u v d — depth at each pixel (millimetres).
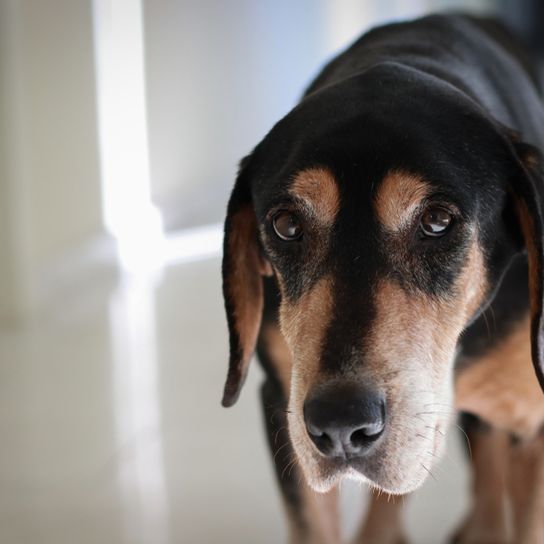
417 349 736
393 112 781
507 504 1098
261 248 838
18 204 1728
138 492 1162
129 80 2117
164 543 1059
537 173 818
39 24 1812
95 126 2002
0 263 1740
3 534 1081
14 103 1691
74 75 1919
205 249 2258
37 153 1819
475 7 3037
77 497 1152
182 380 1462
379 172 752
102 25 2016
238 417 1341
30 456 1247
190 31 2316
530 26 2951
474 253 785
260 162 825
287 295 785
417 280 757
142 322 1749
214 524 1095
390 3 3045
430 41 967
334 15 2893
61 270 1906
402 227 751
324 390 703
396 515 1025
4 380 1486
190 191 2367
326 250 754
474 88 912
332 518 936
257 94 2604
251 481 1181
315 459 731
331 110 796
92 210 2012
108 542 1062
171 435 1293
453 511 1123
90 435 1297
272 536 1070
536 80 1266
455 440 1242
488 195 791
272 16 2637
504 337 875
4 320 1763
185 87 2316
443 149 772
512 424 939
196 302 1867
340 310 728
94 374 1498
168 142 2273
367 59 921
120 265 2094
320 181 757
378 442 710
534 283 806
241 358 868
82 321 1766
